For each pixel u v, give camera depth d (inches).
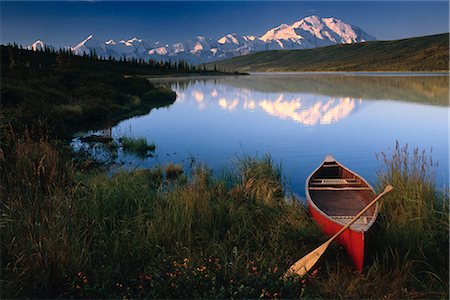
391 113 992.9
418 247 212.2
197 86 2496.3
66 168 321.7
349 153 565.0
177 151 579.5
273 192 340.2
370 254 211.0
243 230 243.3
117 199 267.6
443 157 511.5
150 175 413.4
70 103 882.1
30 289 172.4
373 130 761.0
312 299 172.2
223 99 1502.2
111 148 575.8
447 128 767.1
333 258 220.1
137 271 191.6
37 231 198.4
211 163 498.6
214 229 240.8
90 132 709.9
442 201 257.1
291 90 1948.8
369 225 212.1
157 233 224.7
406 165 287.9
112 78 1632.6
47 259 176.2
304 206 310.2
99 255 199.6
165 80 3686.0
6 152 317.7
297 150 587.5
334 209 298.2
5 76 1210.6
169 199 272.8
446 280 192.7
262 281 178.4
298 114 1014.4
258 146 618.8
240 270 186.2
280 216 275.6
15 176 271.9
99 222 236.4
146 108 1195.3
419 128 773.9
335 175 378.0
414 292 180.5
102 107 954.1
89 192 275.4
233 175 388.2
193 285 174.6
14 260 185.5
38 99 769.6
